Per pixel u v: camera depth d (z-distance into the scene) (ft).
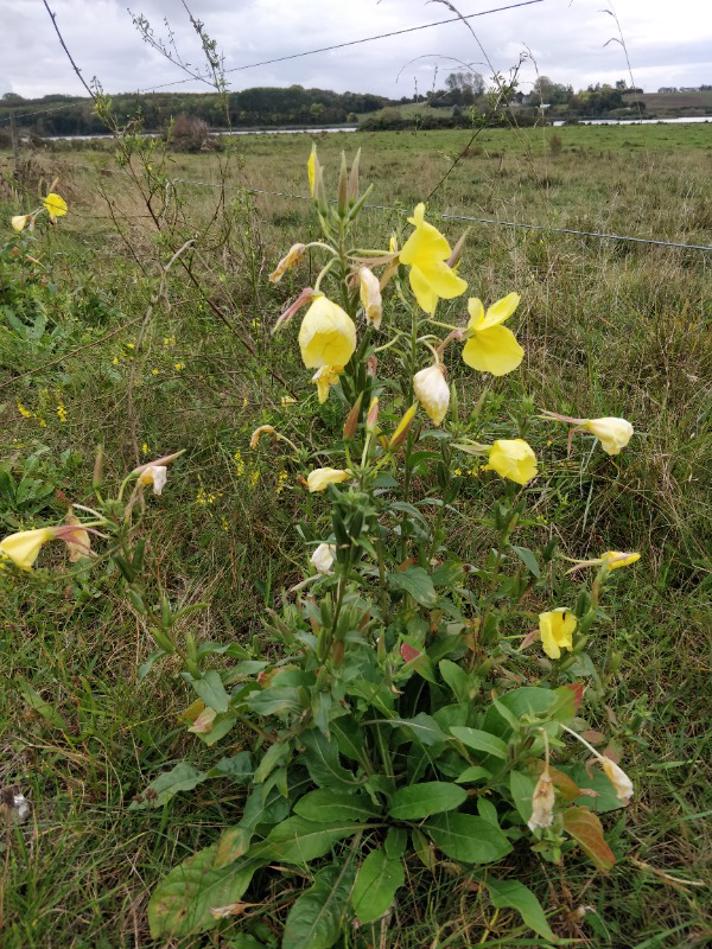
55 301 14.03
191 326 12.25
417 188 29.91
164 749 6.38
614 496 8.98
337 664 5.16
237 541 8.59
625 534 8.78
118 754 6.20
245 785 6.00
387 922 4.99
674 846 5.64
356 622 5.80
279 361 11.43
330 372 4.99
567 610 5.47
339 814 5.45
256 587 8.09
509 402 10.15
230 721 5.82
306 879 5.46
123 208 19.66
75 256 17.70
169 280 12.94
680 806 5.84
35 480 9.32
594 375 10.48
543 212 19.33
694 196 23.98
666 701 6.70
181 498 9.39
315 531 7.63
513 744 4.90
